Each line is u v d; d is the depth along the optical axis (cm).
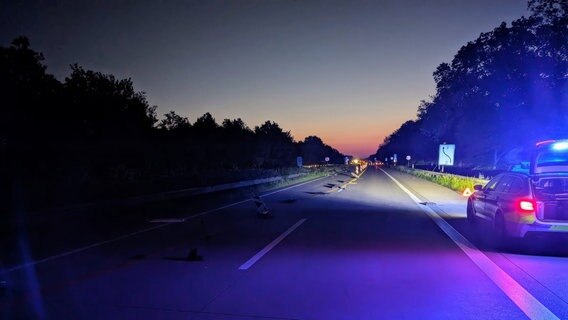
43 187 1750
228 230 1171
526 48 3534
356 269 750
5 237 1048
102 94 2148
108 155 2280
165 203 1886
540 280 690
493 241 1033
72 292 614
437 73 5094
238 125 5731
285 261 808
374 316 525
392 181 4116
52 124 1816
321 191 2728
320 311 541
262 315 527
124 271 729
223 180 3506
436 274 722
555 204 895
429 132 6938
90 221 1327
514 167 1314
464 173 5112
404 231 1175
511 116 3872
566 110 3297
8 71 1606
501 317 525
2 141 1672
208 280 676
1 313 530
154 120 2722
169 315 525
